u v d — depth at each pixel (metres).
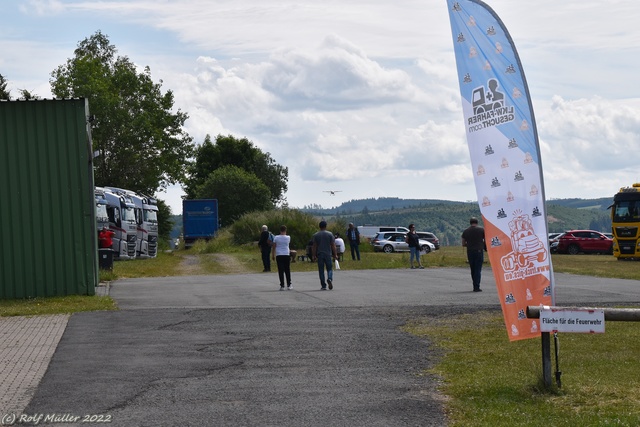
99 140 82.81
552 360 12.20
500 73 10.31
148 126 84.00
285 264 25.25
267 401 9.83
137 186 85.81
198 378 11.22
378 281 29.38
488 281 29.22
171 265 42.00
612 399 9.57
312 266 39.94
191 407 9.56
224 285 27.41
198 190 108.19
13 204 21.59
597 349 13.20
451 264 42.03
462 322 16.78
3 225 21.59
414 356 12.84
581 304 20.17
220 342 14.26
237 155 127.19
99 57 87.69
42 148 21.66
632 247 50.06
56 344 14.09
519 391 10.03
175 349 13.55
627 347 13.40
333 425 8.70
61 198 21.67
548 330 9.58
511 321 10.23
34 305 19.77
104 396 10.15
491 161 10.34
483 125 10.38
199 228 73.81
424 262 43.72
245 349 13.55
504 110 10.28
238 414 9.21
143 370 11.80
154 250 54.12
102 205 44.50
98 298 21.06
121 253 46.53
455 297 22.36
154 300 21.53
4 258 21.56
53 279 21.66
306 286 26.88
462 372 11.44
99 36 88.75
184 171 90.75
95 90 81.12
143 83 86.69
